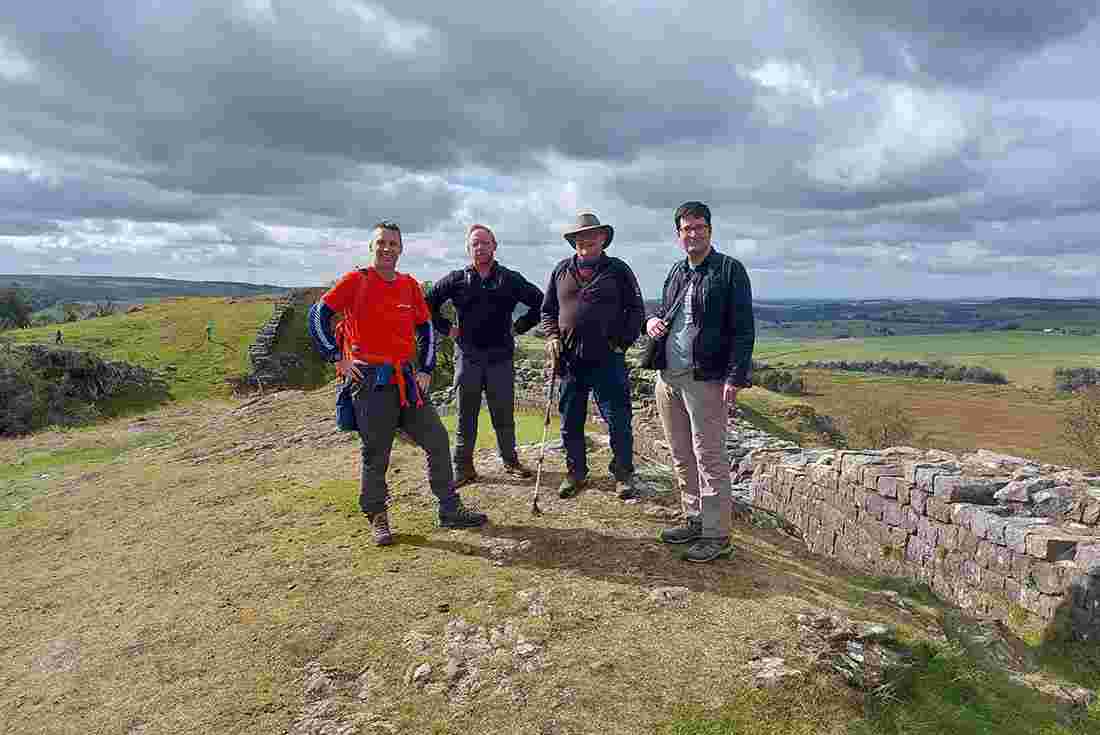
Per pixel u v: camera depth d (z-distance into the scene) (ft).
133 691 14.46
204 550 21.29
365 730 12.46
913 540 28.19
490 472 26.17
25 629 18.33
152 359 109.70
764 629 14.78
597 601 15.96
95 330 125.18
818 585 17.93
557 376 22.04
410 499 23.65
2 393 79.41
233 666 14.78
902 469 29.30
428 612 15.87
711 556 18.04
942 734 12.83
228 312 139.74
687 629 14.82
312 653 14.87
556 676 13.43
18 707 14.57
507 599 16.15
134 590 19.39
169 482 32.14
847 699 13.07
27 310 278.87
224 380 103.14
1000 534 23.85
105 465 44.27
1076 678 18.92
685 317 17.95
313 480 27.78
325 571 18.40
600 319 20.86
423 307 20.30
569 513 21.36
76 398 87.15
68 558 23.45
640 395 53.42
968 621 18.58
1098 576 20.31
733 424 49.67
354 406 19.34
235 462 36.63
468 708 12.83
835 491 33.04
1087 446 120.98
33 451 56.75
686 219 17.40
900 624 16.15
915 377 313.94
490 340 23.79
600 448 29.73
